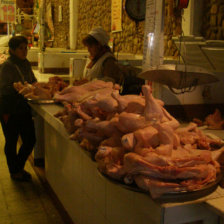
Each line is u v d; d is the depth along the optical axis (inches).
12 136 136.6
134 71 117.0
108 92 77.3
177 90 92.4
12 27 276.7
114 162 50.8
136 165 45.2
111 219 74.9
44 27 191.6
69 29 319.6
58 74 186.9
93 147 63.7
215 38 127.0
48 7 376.8
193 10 130.0
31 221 111.0
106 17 241.9
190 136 60.4
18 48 132.1
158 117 53.6
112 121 56.7
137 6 122.7
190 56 93.4
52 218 113.0
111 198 74.0
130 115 53.8
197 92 95.0
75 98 85.9
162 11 82.1
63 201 116.6
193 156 47.1
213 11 126.6
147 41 89.2
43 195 129.8
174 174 44.3
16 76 132.4
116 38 227.3
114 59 130.1
